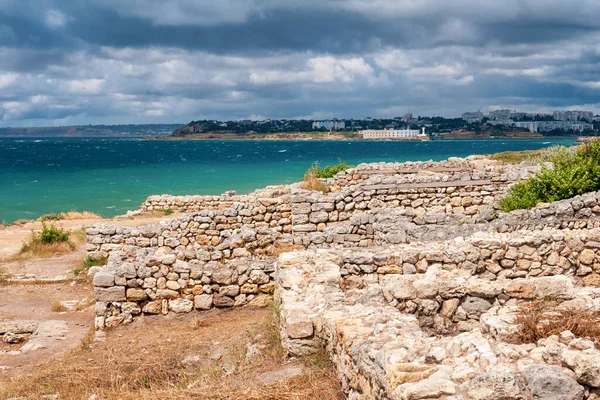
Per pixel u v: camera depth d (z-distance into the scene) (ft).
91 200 192.85
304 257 42.68
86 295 62.69
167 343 43.29
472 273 40.93
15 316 56.18
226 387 30.12
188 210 121.80
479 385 19.34
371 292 34.04
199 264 54.49
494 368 20.52
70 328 51.80
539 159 96.27
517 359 21.56
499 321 26.43
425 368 20.94
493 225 54.19
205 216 76.74
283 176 266.57
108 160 439.22
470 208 79.66
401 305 32.60
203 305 51.03
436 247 42.39
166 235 76.43
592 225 53.57
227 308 51.37
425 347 22.70
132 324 49.98
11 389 36.14
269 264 51.57
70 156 509.76
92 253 76.38
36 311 57.93
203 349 40.86
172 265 51.08
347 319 28.91
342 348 27.48
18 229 111.34
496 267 41.09
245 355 36.76
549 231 43.55
